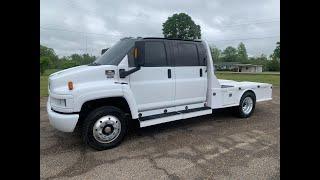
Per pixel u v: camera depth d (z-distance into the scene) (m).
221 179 3.60
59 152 4.63
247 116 7.14
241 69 80.69
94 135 4.62
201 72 6.13
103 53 5.92
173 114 5.57
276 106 8.96
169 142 5.11
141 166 4.04
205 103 6.32
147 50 5.25
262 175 3.69
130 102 4.87
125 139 5.29
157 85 5.36
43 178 3.68
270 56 86.44
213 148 4.77
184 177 3.67
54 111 4.69
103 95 4.59
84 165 4.10
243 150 4.65
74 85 4.56
